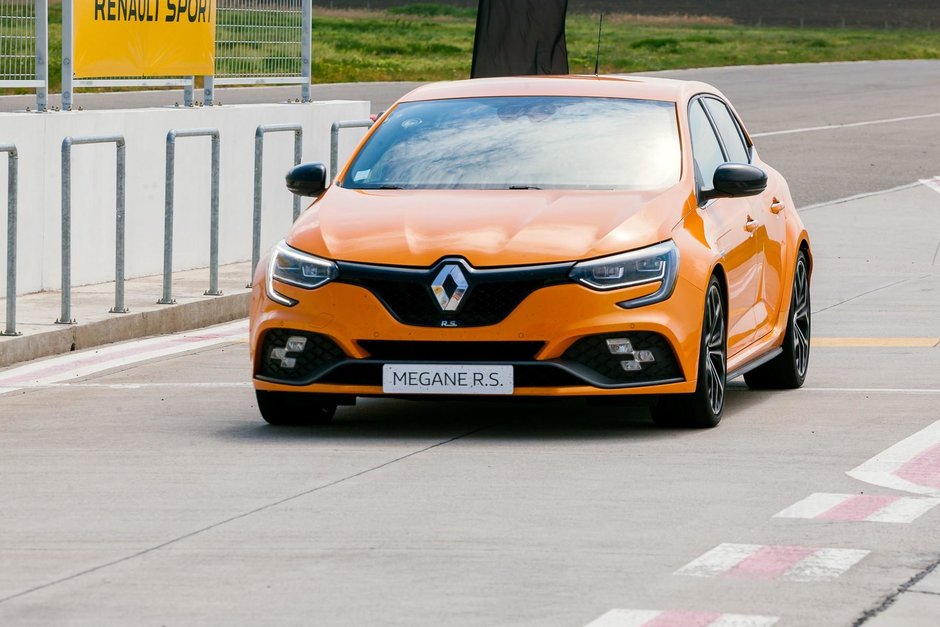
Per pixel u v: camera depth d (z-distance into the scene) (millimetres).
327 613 12242
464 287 18406
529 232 18781
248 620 12086
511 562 13656
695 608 12305
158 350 26391
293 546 14242
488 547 14156
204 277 32312
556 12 35062
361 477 17094
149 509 15688
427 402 22109
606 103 21625
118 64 31812
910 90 102250
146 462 17984
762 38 188000
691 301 18984
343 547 14188
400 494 16250
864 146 67000
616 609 12297
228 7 34906
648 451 18391
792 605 12375
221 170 34031
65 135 30047
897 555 13828
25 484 16891
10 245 25297
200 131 29266
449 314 18453
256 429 20031
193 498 16141
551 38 35125
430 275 18516
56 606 12484
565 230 18828
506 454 18297
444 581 13086
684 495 16125
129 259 31891
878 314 30094
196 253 33656
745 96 95625
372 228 19234
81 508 15766
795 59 144500
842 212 47000
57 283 30266
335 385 18938
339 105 37812
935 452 18219
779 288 22578
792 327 22828
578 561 13672
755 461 17812
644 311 18609
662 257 18875
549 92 22000
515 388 18531
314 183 21250
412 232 19016
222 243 34250
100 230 31016
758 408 21406
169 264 28844
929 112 85250
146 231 32250
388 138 21516
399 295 18688
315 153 37094
